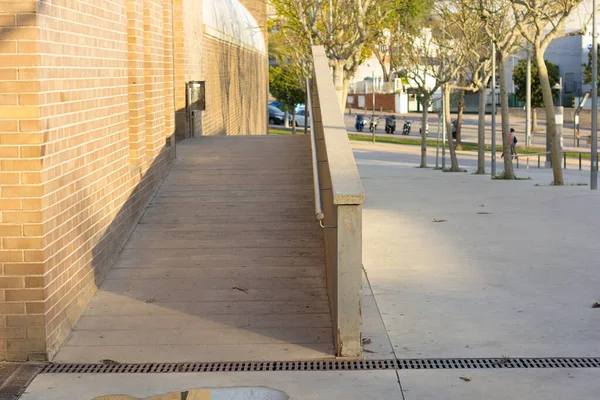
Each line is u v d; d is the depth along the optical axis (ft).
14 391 18.83
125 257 28.50
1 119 19.77
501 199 55.98
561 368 19.84
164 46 38.45
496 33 93.15
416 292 27.43
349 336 20.81
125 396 18.22
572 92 226.79
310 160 40.04
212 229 30.99
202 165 39.40
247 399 17.83
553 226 41.57
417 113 270.67
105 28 26.63
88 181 24.71
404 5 68.13
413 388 18.66
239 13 90.43
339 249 20.52
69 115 22.48
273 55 177.37
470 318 24.20
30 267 20.44
